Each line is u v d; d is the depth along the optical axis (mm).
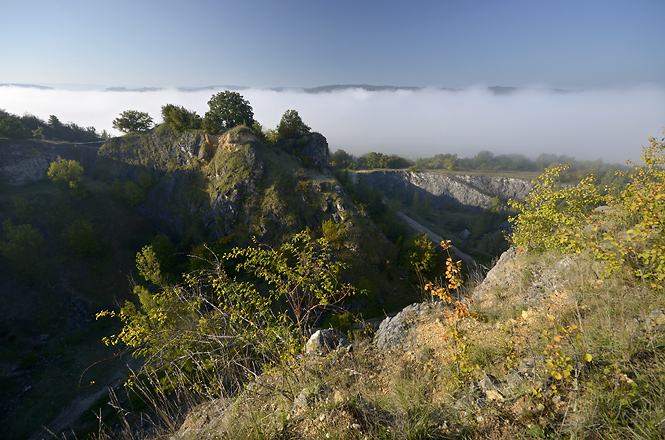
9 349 31516
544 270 6926
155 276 17172
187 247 47688
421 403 3436
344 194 49438
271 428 3506
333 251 40312
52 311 37219
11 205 47031
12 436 22188
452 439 2738
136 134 61688
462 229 95562
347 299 33719
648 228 4152
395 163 155000
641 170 6348
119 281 43125
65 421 22656
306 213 46062
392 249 46375
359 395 3676
